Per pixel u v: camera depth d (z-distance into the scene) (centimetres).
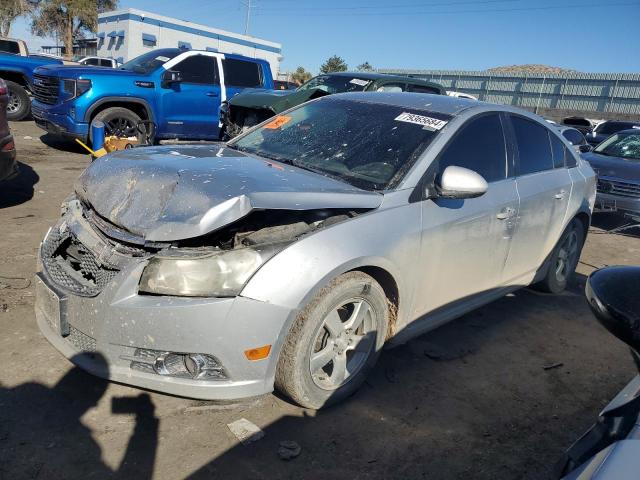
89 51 4828
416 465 261
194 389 252
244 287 246
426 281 325
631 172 770
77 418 269
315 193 276
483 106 390
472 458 270
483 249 363
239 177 282
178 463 246
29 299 386
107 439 257
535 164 427
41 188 708
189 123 1034
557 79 3462
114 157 324
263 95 862
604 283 160
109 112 943
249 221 269
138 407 282
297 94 825
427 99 396
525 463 271
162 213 259
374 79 909
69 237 290
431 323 347
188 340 244
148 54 1059
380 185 313
